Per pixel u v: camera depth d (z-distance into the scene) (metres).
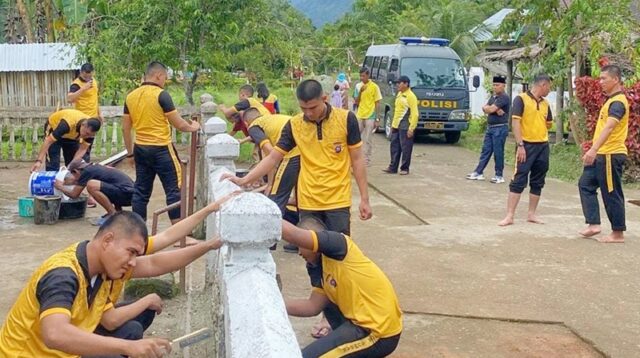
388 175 13.60
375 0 44.94
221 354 3.94
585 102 14.52
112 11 16.00
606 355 5.21
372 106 14.86
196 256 4.03
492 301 6.31
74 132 10.06
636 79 14.49
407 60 19.14
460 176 13.57
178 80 17.95
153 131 7.73
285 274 6.95
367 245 8.16
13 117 14.62
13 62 18.12
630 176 13.08
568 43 15.71
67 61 18.00
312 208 5.74
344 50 40.66
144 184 7.96
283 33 17.77
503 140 12.71
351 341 4.05
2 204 10.72
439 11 35.66
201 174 8.94
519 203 10.69
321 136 5.70
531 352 5.29
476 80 19.11
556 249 8.03
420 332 5.62
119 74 15.41
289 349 2.71
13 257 7.74
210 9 15.23
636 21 17.05
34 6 21.30
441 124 18.66
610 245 8.21
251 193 3.74
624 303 6.29
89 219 9.66
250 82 17.83
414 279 6.91
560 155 16.14
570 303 6.28
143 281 6.18
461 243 8.28
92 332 3.53
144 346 3.36
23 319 3.35
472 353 5.25
